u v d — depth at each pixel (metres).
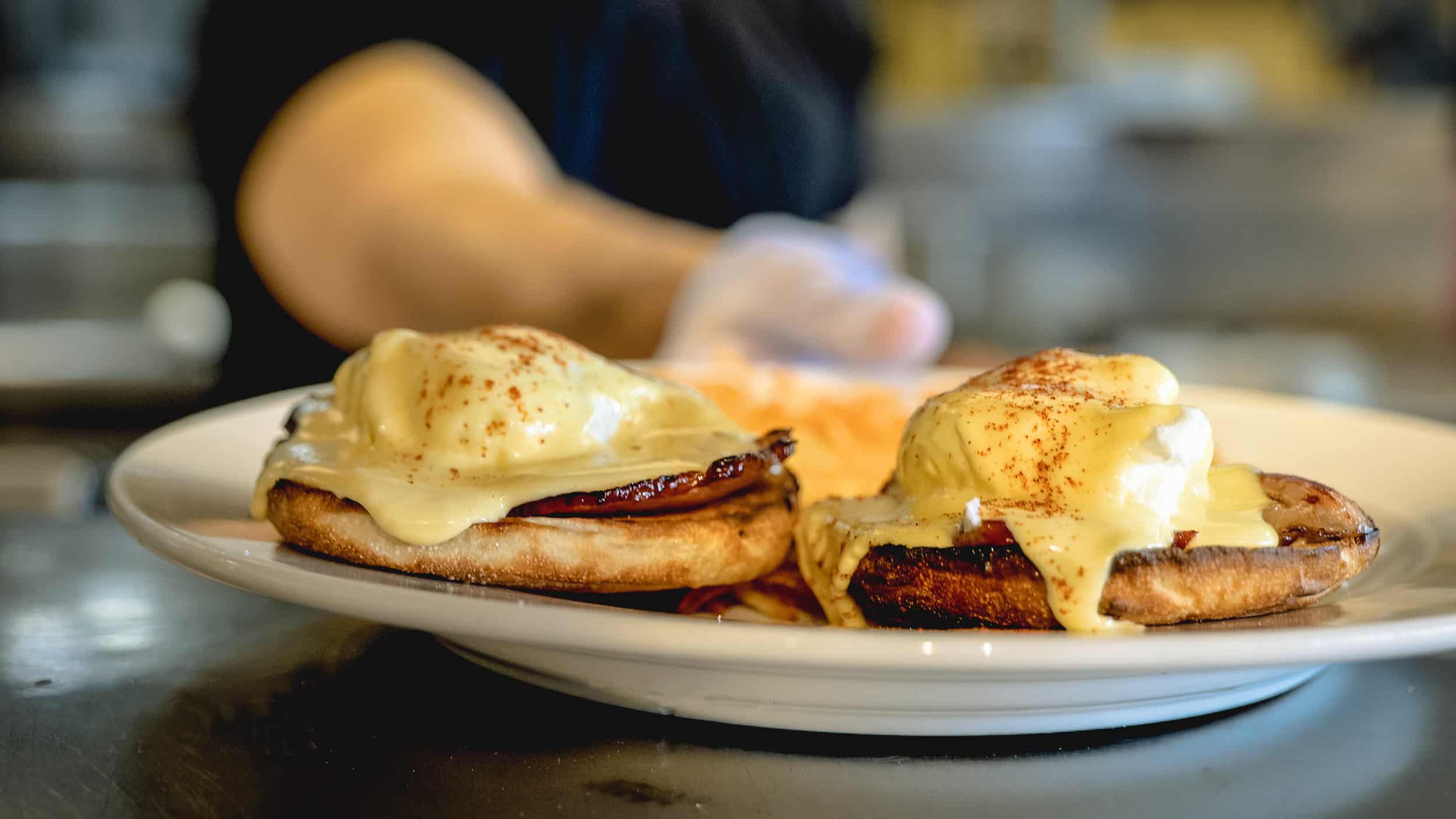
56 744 0.28
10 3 1.21
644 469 0.31
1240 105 1.54
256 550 0.31
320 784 0.26
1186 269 1.49
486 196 0.65
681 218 0.81
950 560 0.29
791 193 0.83
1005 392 0.31
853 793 0.26
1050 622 0.28
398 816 0.25
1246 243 1.49
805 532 0.32
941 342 0.59
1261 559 0.28
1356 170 1.49
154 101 1.25
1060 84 1.48
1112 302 1.48
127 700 0.30
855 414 0.40
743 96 0.80
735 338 0.53
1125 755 0.27
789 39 0.85
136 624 0.34
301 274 0.67
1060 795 0.26
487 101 0.69
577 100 0.73
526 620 0.26
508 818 0.25
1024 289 1.45
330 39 0.66
